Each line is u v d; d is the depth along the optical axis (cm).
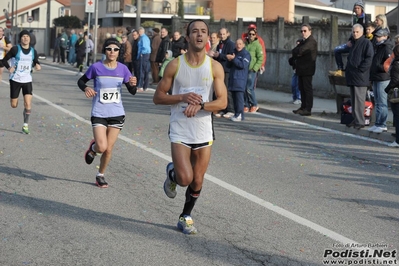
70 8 8969
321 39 2898
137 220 863
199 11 7012
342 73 1934
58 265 693
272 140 1572
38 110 1966
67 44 4881
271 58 2992
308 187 1084
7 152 1295
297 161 1313
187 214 816
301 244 783
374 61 1634
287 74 2862
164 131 1630
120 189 1029
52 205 925
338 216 912
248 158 1328
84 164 1206
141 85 2803
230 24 3594
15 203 930
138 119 1847
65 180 1077
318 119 1906
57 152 1310
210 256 731
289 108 2188
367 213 934
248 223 862
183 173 770
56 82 3092
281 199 995
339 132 1736
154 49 3098
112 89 1029
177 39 2652
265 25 3234
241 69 1869
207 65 786
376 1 8294
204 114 788
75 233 802
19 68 1495
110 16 7200
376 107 1653
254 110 2134
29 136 1488
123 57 2981
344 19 7494
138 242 773
